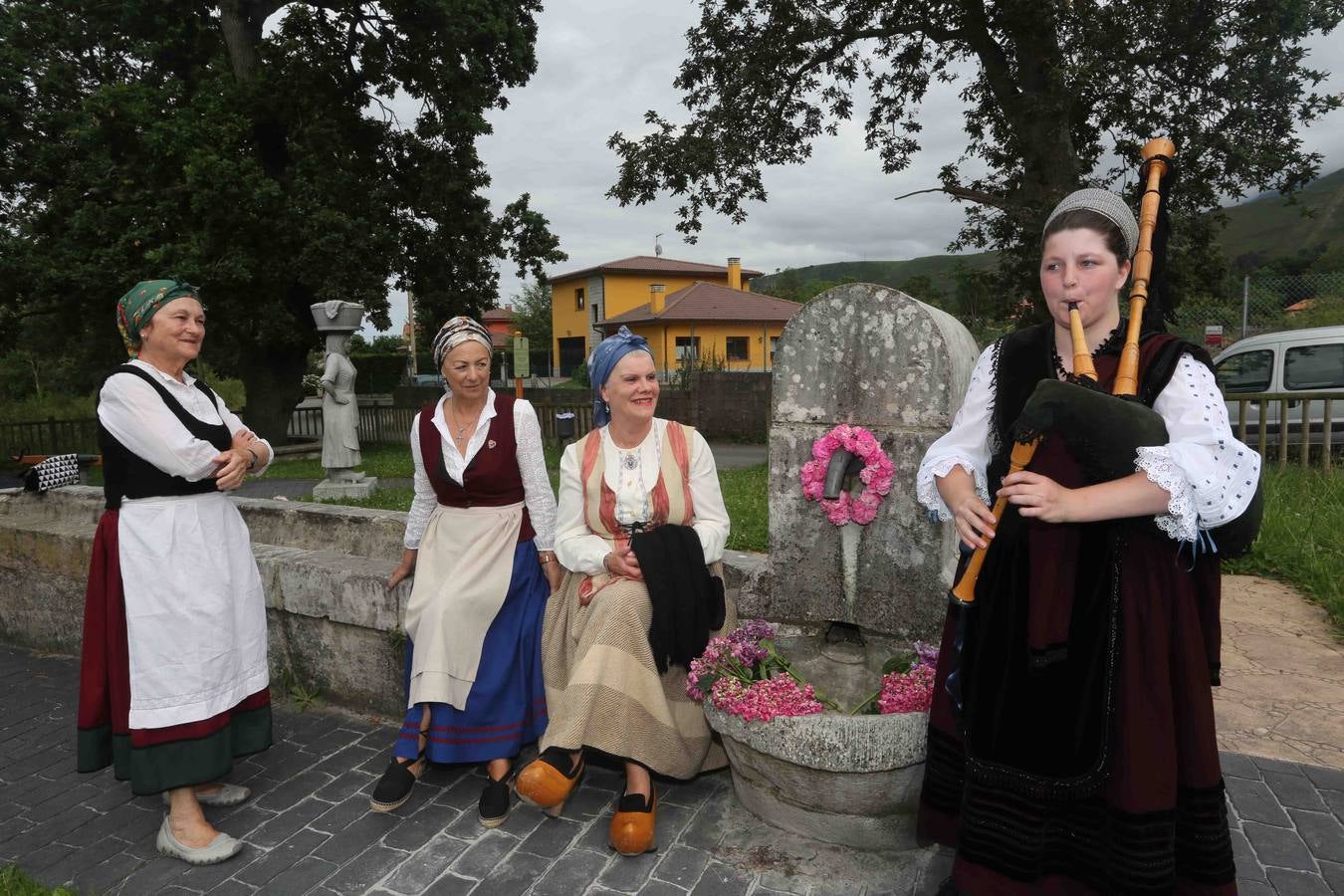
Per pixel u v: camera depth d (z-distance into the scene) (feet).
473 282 58.80
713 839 7.91
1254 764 8.93
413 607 9.07
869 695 8.53
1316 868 7.15
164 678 7.87
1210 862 5.14
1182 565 5.25
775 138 45.60
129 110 44.73
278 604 11.96
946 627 6.40
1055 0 32.83
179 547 8.01
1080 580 5.26
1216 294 41.37
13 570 15.20
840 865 7.37
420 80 52.70
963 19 37.96
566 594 9.04
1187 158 37.01
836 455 8.43
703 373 54.34
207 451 8.01
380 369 101.50
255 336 50.85
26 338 84.17
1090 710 5.19
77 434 57.26
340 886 7.52
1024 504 5.04
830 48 42.73
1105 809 5.30
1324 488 19.30
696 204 46.65
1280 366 26.27
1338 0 33.53
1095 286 5.43
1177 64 36.78
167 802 9.38
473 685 8.83
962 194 39.81
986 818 5.55
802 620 9.11
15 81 47.73
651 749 7.87
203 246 44.70
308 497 34.32
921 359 8.08
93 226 44.55
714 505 9.00
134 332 8.20
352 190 50.37
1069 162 37.32
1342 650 12.14
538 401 53.21
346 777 9.67
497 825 8.41
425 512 10.03
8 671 13.97
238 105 48.39
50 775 10.18
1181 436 5.05
